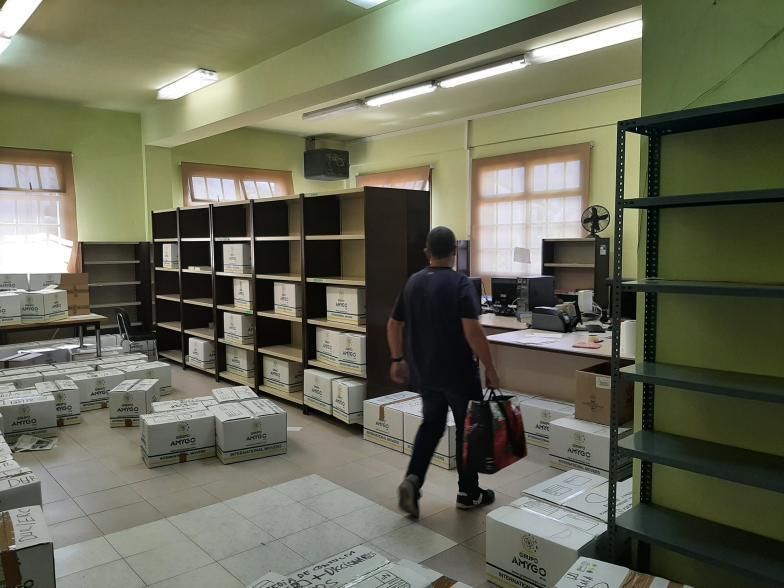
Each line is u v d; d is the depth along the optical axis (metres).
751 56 1.82
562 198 7.61
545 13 3.39
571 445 3.35
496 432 2.55
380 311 4.18
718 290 1.66
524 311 5.05
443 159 9.12
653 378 1.83
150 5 4.38
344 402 4.10
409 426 3.62
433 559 2.43
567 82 6.85
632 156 6.71
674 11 2.04
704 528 1.93
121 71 6.01
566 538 2.08
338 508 2.90
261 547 2.52
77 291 6.09
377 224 4.12
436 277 2.73
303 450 3.75
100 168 7.80
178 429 3.50
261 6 4.40
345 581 1.60
